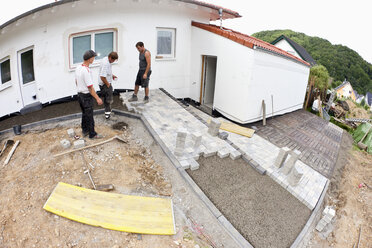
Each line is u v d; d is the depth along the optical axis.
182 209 3.83
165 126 6.03
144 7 7.78
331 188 5.73
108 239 3.07
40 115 6.44
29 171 4.13
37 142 5.09
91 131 5.02
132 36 7.96
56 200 3.45
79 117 6.37
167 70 9.22
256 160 5.60
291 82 10.31
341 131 11.20
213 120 5.94
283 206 4.32
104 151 4.77
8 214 3.29
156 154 5.05
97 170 4.25
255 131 7.64
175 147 5.14
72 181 3.91
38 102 6.83
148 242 3.13
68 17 6.60
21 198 3.56
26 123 6.02
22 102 6.71
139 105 7.08
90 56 4.36
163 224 3.39
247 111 7.77
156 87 9.19
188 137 5.76
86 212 3.34
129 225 3.27
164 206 3.70
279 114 10.38
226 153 5.28
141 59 6.48
